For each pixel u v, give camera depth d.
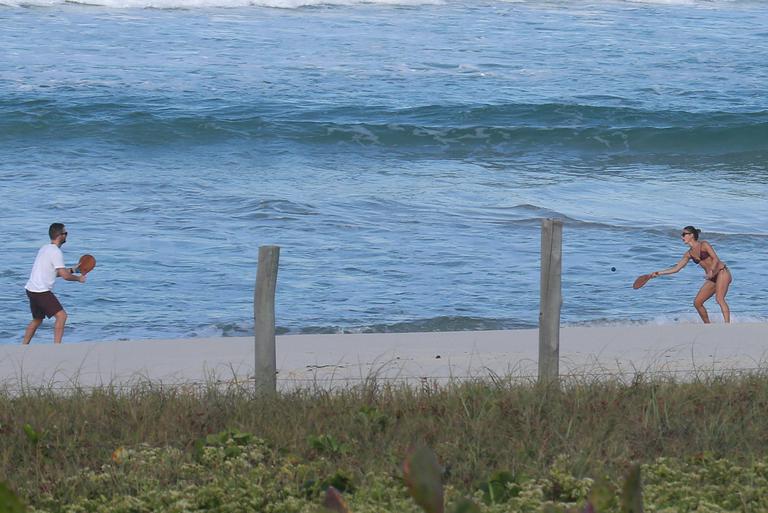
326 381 27.73
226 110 94.69
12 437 21.42
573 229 61.56
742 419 22.80
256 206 64.69
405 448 20.59
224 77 105.94
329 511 8.10
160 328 43.28
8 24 121.31
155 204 64.81
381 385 26.59
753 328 36.31
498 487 18.53
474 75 112.56
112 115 90.75
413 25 134.62
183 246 55.56
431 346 33.44
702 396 24.56
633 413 23.08
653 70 119.81
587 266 53.84
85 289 47.91
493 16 143.25
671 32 141.25
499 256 55.41
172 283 49.41
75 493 18.75
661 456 20.72
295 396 24.94
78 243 55.16
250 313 45.59
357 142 90.06
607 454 20.62
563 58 122.81
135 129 88.12
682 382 26.41
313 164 82.00
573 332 35.31
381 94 103.31
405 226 61.31
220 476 19.34
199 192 69.06
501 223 62.84
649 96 107.62
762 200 72.69
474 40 128.62
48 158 79.56
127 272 50.72
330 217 62.72
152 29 124.25
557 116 99.06
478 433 21.59
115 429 22.42
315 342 33.91
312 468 19.67
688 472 19.58
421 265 53.19
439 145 91.00
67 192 67.56
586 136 93.19
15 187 68.62
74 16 127.25
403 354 32.00
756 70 122.19
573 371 28.39
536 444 21.02
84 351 32.56
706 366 29.50
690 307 47.25
